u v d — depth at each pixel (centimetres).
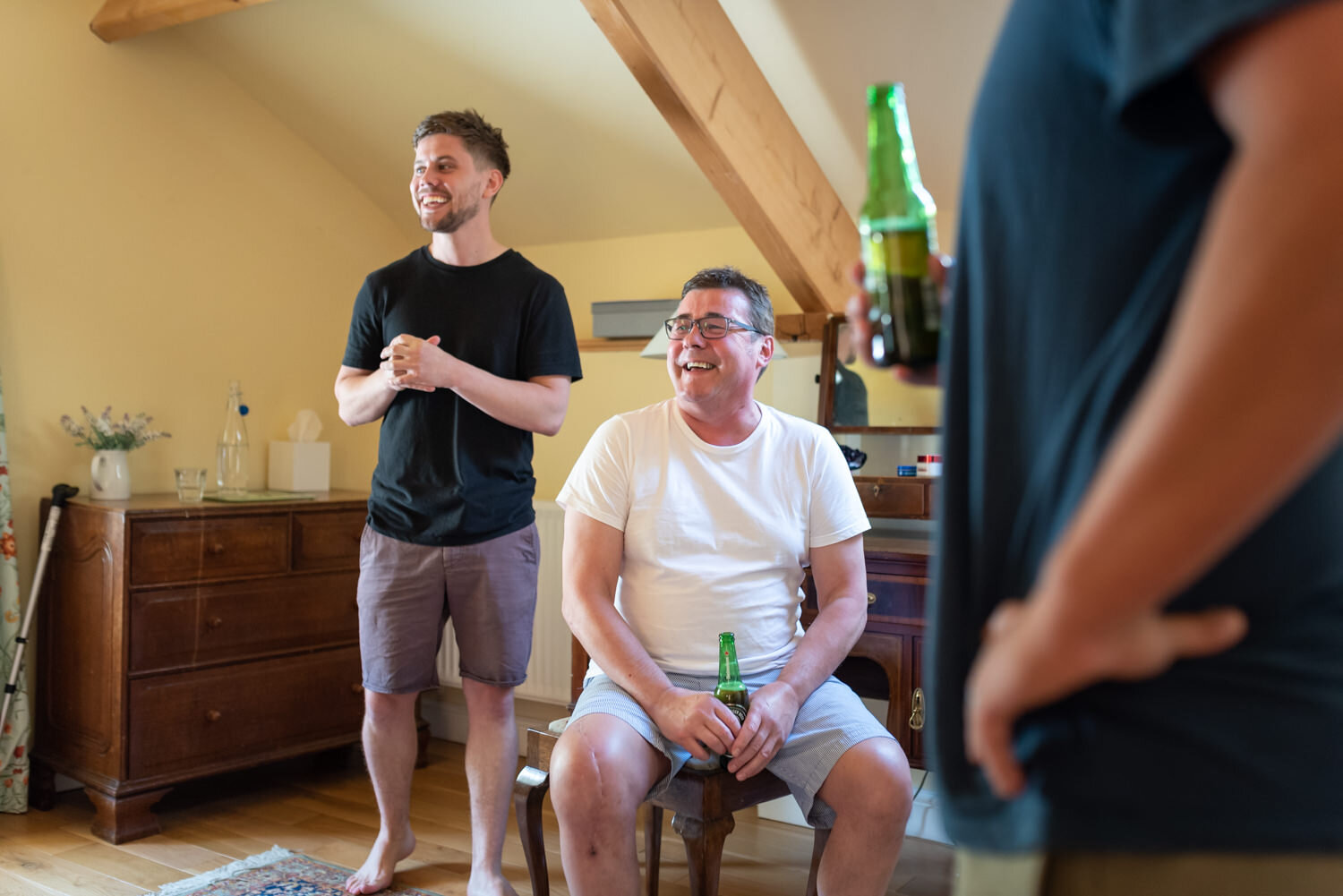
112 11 294
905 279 78
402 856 236
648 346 291
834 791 161
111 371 306
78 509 277
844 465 192
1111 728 54
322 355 364
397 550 221
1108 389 52
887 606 216
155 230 316
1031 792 56
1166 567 44
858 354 82
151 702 267
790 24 248
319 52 310
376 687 225
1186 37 44
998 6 229
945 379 62
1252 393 41
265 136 344
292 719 299
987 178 59
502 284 225
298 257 355
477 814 223
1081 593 45
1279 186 41
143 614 266
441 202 217
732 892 236
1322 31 40
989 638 53
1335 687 52
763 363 190
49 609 286
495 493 221
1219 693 52
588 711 167
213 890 230
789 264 277
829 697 174
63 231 294
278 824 277
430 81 306
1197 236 51
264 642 293
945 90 251
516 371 227
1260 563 52
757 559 182
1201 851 52
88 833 267
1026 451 57
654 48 222
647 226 332
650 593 182
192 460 326
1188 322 43
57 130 293
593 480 186
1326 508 52
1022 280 57
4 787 278
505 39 281
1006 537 58
